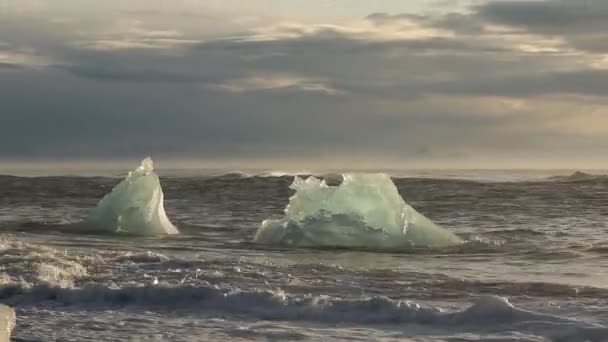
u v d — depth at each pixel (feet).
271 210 90.63
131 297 32.40
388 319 28.40
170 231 67.36
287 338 26.23
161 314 30.09
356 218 59.93
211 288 32.40
